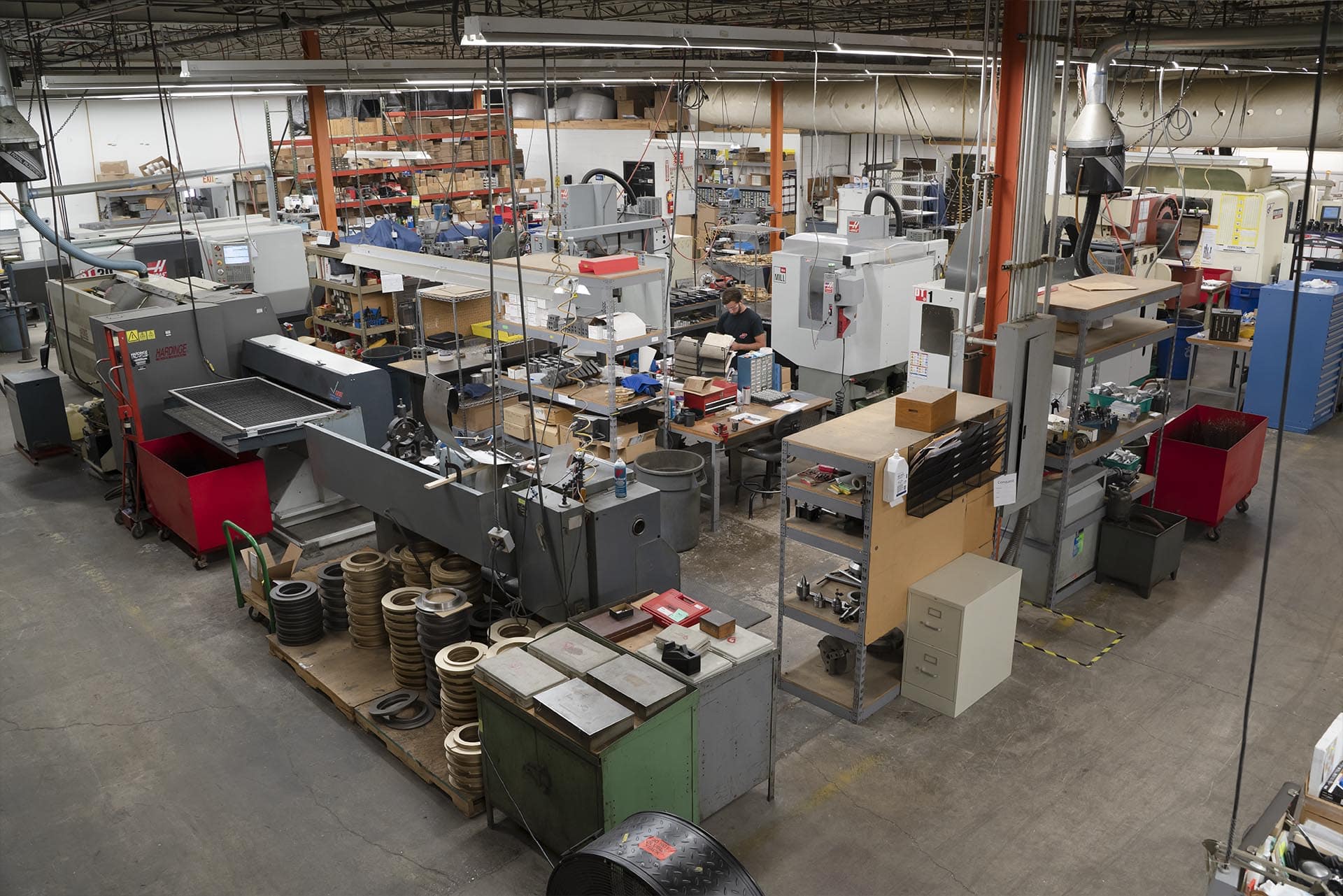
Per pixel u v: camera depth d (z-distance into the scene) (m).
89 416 8.20
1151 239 9.59
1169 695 5.09
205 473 6.49
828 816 4.25
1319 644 5.55
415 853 4.08
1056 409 6.26
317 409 6.95
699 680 3.87
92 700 5.20
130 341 7.06
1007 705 5.02
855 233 9.33
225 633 5.86
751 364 7.67
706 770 4.03
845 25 11.64
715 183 14.77
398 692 4.94
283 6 8.45
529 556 4.78
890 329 8.52
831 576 5.38
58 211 14.60
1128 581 6.13
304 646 5.49
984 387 5.69
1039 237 5.25
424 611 4.70
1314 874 2.61
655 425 7.62
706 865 2.94
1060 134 4.92
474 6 8.09
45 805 4.42
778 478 7.62
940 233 11.25
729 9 10.36
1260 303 8.67
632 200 11.41
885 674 5.20
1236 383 9.27
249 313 7.83
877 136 14.74
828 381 8.88
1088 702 5.03
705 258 12.77
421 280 9.80
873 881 3.89
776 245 12.44
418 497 5.22
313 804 4.38
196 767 4.65
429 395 5.07
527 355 4.46
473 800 4.23
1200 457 6.64
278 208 13.91
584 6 9.43
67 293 9.43
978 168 5.34
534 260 7.32
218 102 17.05
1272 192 11.46
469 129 15.79
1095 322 6.19
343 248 9.88
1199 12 7.21
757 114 12.55
